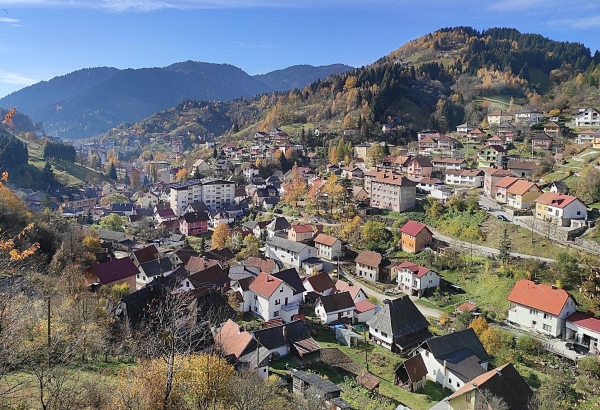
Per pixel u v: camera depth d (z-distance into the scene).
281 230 112.69
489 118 183.38
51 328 36.53
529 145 143.25
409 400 48.09
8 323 26.27
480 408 40.66
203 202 153.38
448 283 84.06
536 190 98.94
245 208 149.62
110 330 46.69
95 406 27.17
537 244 83.06
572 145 126.88
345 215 115.25
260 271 81.50
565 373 53.94
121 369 37.69
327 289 78.06
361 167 156.00
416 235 94.19
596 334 60.00
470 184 124.94
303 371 47.97
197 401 30.17
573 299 66.06
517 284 71.31
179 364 30.61
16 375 28.70
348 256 100.06
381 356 58.56
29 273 50.06
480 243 91.81
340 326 67.31
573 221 84.44
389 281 89.06
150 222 142.25
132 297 52.12
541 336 65.06
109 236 113.88
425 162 135.88
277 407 37.94
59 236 82.12
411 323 63.69
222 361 33.53
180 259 90.81
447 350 53.78
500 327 68.31
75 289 51.69
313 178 148.00
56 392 25.73
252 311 71.31
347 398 44.41
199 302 57.28
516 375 44.72
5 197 82.44
